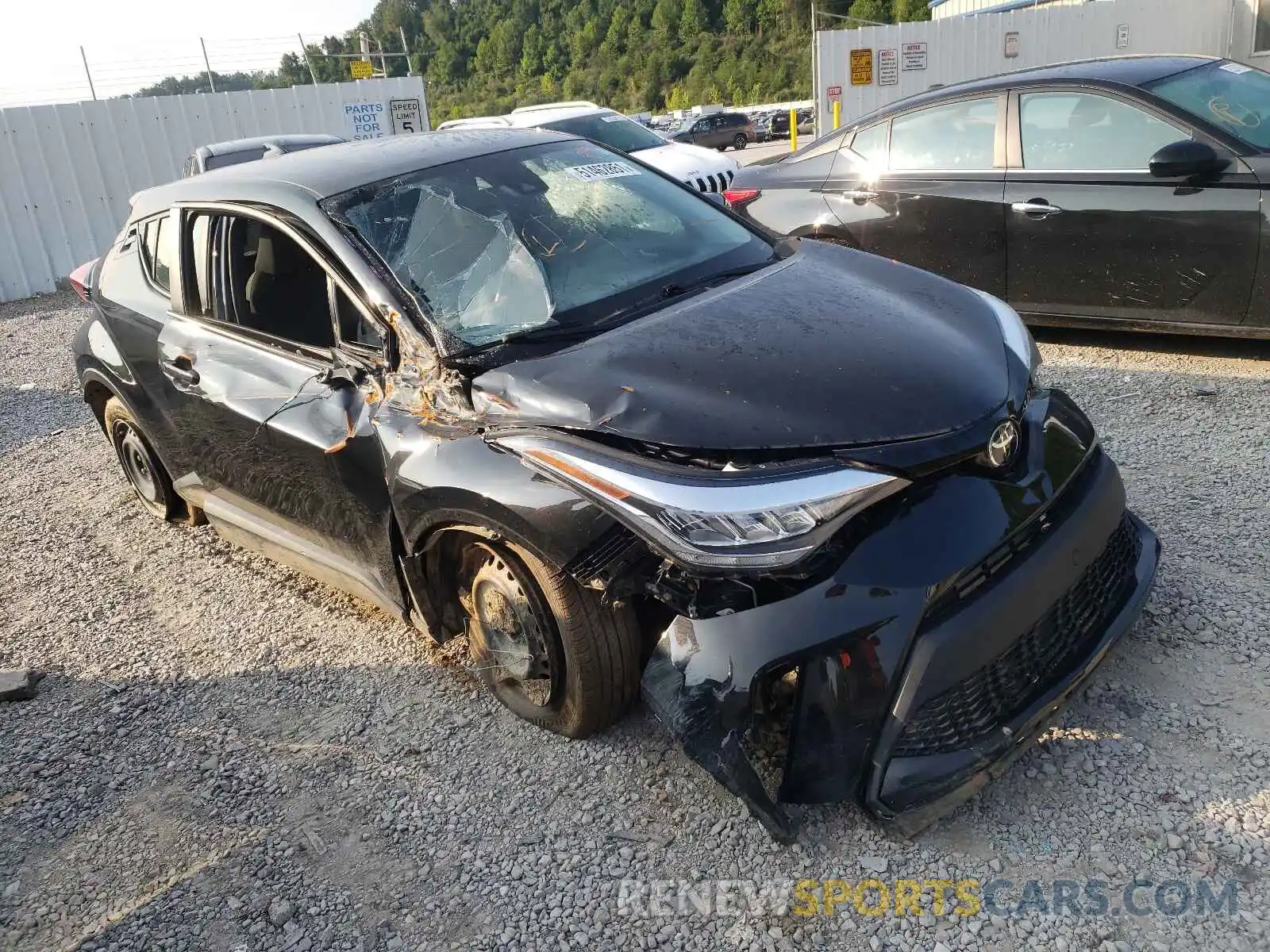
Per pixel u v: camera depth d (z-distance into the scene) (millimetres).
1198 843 2266
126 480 5539
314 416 3131
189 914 2486
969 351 2633
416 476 2723
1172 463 4090
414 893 2461
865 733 2203
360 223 3088
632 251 3268
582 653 2615
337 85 14797
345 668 3490
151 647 3828
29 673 3615
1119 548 2754
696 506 2174
